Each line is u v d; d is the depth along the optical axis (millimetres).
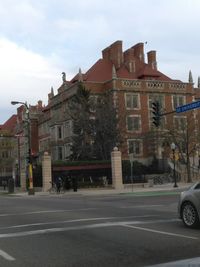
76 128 60281
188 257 8914
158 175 57062
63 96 76000
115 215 17531
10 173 103625
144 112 70625
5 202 30422
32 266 8625
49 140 87250
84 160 56938
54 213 19328
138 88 70750
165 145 63188
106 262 8750
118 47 78812
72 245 10766
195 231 12539
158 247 10102
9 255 9797
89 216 17406
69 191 45844
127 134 68188
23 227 14641
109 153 58188
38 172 54406
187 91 74438
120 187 48531
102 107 60188
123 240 11188
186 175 58562
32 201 30797
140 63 78750
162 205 22484
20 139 103938
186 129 59812
